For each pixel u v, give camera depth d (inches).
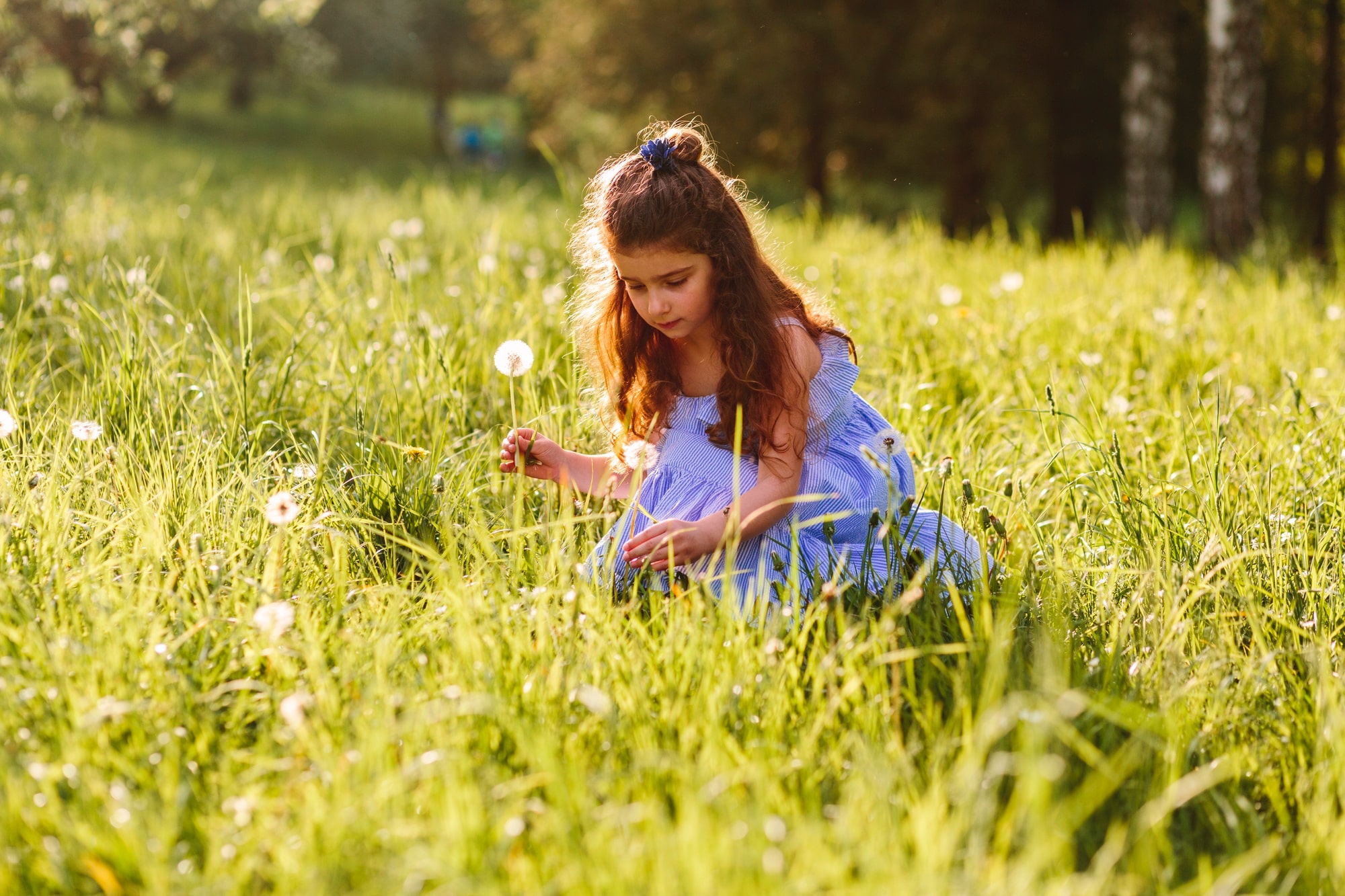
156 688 75.9
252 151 959.6
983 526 100.6
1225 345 189.9
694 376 114.4
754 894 56.6
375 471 117.7
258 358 165.5
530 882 60.4
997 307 209.3
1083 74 645.3
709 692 76.9
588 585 91.4
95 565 89.7
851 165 773.3
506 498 117.5
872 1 674.8
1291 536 107.0
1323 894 65.4
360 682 79.2
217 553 93.0
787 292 111.4
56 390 146.9
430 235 268.7
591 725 75.9
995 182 780.0
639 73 744.3
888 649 85.4
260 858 62.2
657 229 99.4
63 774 66.6
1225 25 410.3
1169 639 85.5
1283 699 82.7
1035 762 60.5
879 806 63.9
